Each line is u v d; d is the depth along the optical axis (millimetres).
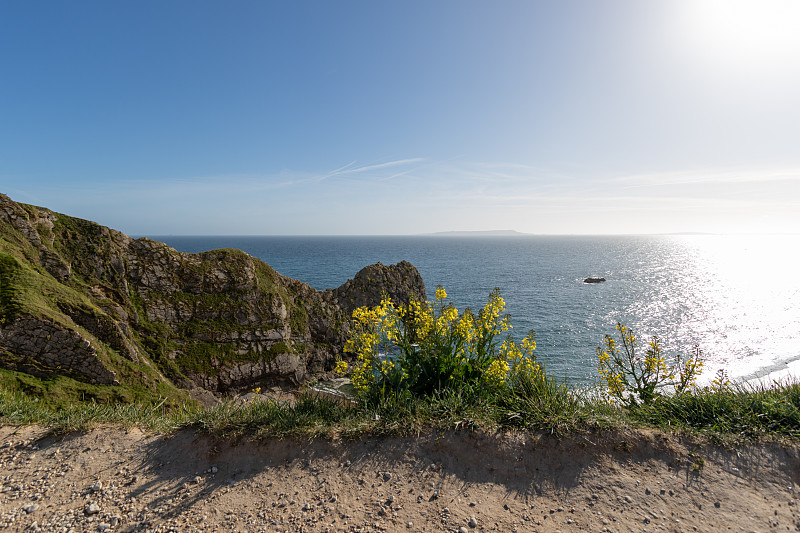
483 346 6848
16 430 5992
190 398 18516
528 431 5121
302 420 5656
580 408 5586
